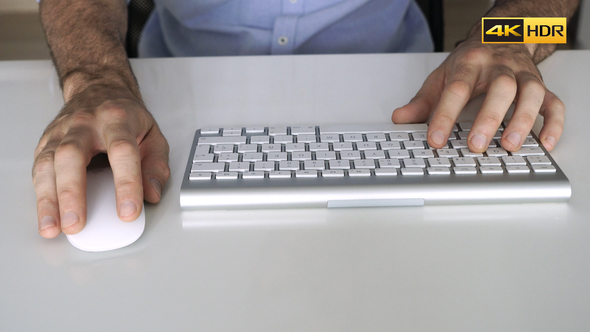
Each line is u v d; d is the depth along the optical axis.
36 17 3.14
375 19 0.97
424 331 0.31
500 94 0.48
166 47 1.03
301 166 0.46
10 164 0.50
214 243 0.39
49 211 0.38
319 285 0.34
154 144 0.49
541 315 0.32
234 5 0.93
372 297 0.33
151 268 0.36
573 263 0.36
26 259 0.38
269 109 0.61
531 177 0.43
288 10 0.93
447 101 0.49
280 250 0.38
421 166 0.45
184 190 0.43
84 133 0.42
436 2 1.03
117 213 0.39
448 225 0.40
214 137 0.51
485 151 0.47
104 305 0.33
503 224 0.40
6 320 0.32
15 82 0.68
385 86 0.67
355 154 0.47
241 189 0.43
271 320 0.32
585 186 0.45
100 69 0.59
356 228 0.40
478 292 0.33
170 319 0.32
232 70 0.72
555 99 0.53
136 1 1.00
